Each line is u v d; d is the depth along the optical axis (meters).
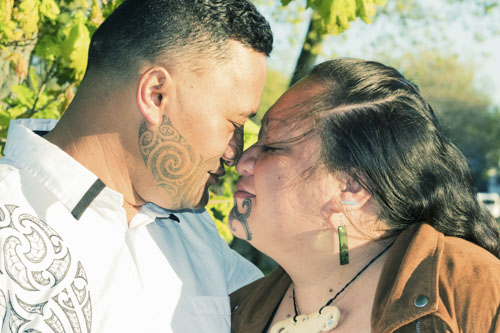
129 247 1.95
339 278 1.87
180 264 2.10
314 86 1.90
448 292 1.61
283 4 3.73
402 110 1.85
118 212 1.91
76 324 1.75
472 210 1.94
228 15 1.90
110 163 1.93
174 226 2.22
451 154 1.94
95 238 1.86
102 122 1.92
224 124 1.93
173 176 1.95
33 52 3.36
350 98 1.83
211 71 1.88
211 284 2.18
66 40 2.96
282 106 1.92
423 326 1.61
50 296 1.72
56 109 3.18
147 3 1.91
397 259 1.75
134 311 1.88
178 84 1.88
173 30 1.87
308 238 1.85
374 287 1.82
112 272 1.85
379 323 1.64
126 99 1.89
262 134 1.94
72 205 1.83
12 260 1.68
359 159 1.80
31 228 1.75
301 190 1.83
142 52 1.88
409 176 1.83
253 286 2.29
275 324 1.91
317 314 1.82
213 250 2.29
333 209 1.82
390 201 1.82
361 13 3.19
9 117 3.09
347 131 1.81
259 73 1.96
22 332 1.66
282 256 1.91
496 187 37.38
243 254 5.78
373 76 1.88
